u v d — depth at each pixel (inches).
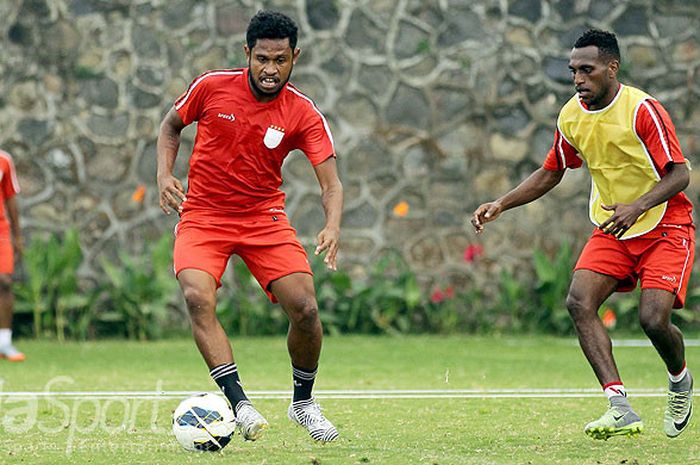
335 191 823.1
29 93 1891.0
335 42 1964.8
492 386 1254.9
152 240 1916.8
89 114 1908.2
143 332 1857.8
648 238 850.1
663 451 791.7
